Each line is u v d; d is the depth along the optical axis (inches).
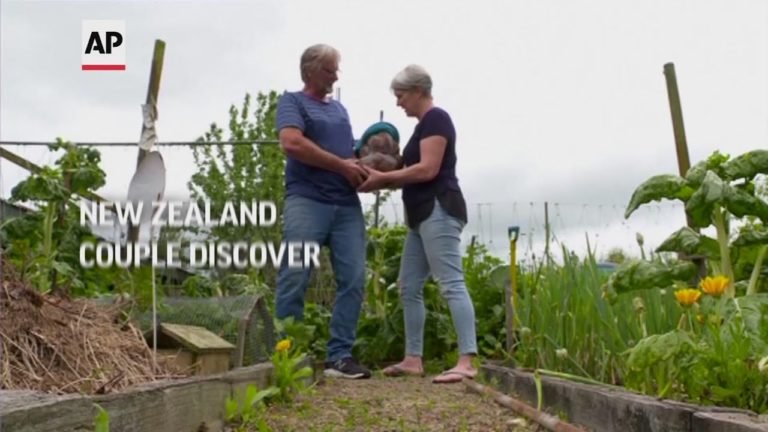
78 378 97.6
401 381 188.1
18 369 93.4
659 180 118.7
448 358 251.8
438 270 189.6
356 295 195.5
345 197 193.6
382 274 278.2
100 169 207.8
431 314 265.9
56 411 61.4
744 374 87.3
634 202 119.9
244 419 113.7
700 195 111.0
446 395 155.6
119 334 113.6
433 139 187.0
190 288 232.7
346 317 194.9
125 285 130.4
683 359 92.7
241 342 151.3
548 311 147.9
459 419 125.0
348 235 194.2
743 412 74.7
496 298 275.7
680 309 121.5
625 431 91.0
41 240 187.9
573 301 142.7
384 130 198.5
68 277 155.8
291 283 189.3
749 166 115.5
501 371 158.4
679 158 212.8
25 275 123.3
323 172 190.4
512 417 125.3
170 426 87.2
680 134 212.5
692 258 121.0
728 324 91.8
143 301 126.2
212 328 153.8
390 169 193.9
